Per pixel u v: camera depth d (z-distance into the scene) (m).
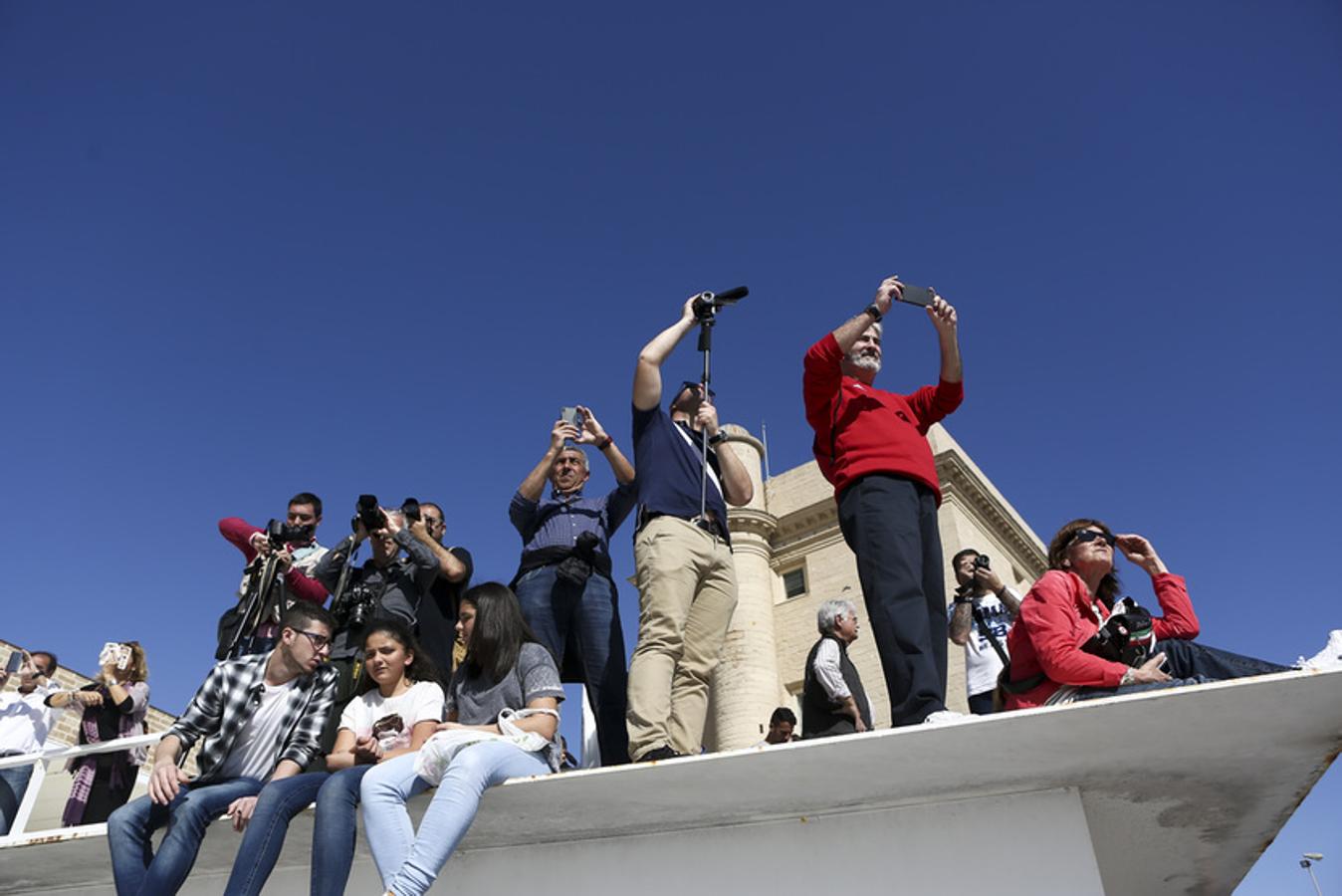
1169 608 4.47
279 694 4.21
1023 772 3.62
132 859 3.81
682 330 5.16
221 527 6.44
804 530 20.98
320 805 3.57
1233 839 4.37
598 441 5.61
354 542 5.59
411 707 4.16
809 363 4.63
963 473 18.73
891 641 4.06
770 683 19.36
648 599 4.60
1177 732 3.37
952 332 4.83
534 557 5.29
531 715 3.87
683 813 3.86
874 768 3.53
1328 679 3.09
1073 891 3.55
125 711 6.77
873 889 3.71
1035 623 4.01
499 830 4.00
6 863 4.29
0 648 10.17
